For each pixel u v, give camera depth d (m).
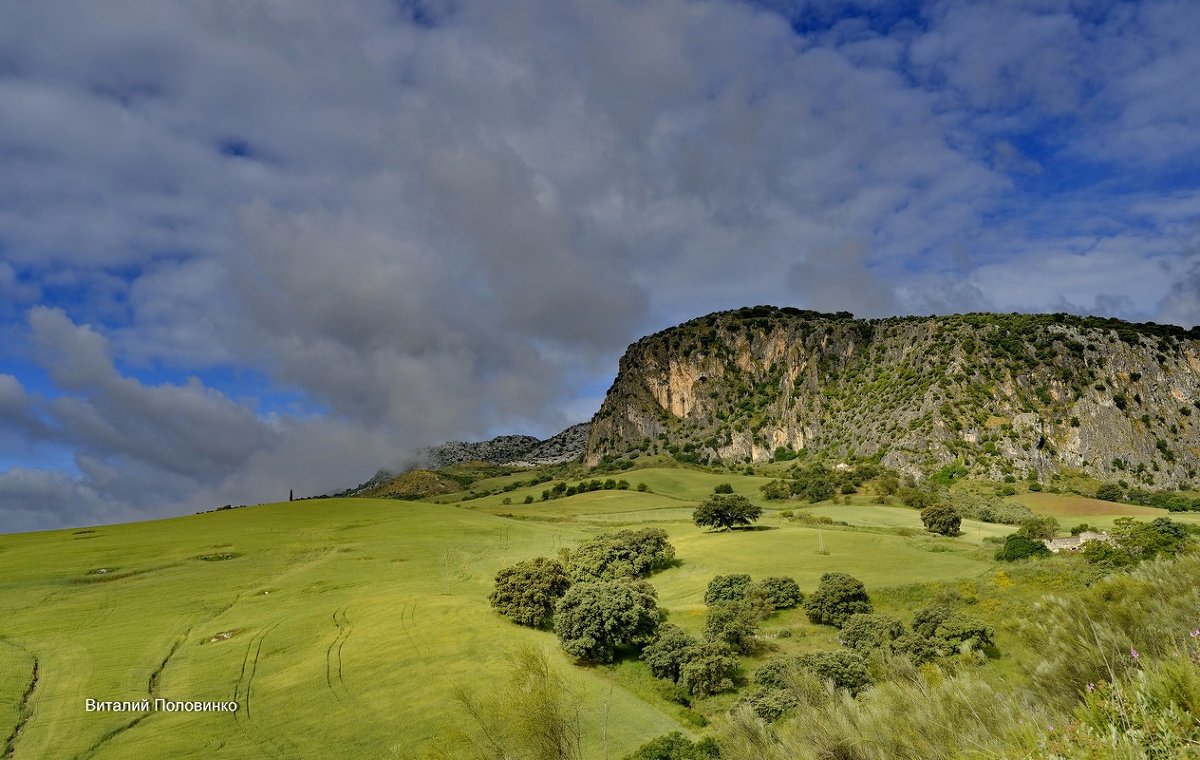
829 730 8.30
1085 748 5.31
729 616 50.59
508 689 17.53
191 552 82.81
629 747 31.78
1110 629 7.71
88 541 88.38
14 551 81.75
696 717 36.12
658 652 43.66
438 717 34.91
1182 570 8.91
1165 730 5.05
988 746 6.26
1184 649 6.29
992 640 38.69
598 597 47.78
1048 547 74.56
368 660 45.41
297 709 37.62
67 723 35.41
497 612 56.41
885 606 57.28
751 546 85.69
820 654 39.66
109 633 52.44
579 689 39.75
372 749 31.70
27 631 52.88
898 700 8.16
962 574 63.41
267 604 61.59
